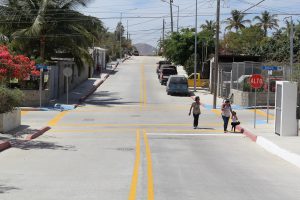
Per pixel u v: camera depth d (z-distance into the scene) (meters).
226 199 11.37
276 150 21.06
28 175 14.39
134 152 20.41
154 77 80.88
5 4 47.34
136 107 44.84
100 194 11.62
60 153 19.86
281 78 46.97
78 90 59.97
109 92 60.09
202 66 72.62
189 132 29.27
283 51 76.44
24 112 39.59
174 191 12.14
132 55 162.75
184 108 44.38
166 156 19.25
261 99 45.94
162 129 30.64
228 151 21.47
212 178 14.30
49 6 46.97
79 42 49.19
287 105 25.80
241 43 110.75
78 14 48.28
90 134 27.81
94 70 83.69
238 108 44.56
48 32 47.81
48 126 30.59
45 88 46.84
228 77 56.44
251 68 48.94
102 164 16.84
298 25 78.75
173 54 76.69
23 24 47.97
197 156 19.52
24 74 24.61
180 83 57.34
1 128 25.58
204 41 75.12
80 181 13.41
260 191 12.49
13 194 11.59
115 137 26.47
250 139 26.33
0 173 14.73
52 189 12.23
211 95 58.09
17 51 48.75
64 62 55.50
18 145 22.27
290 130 25.88
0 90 25.77
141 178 14.00
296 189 12.90
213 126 32.56
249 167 16.86
